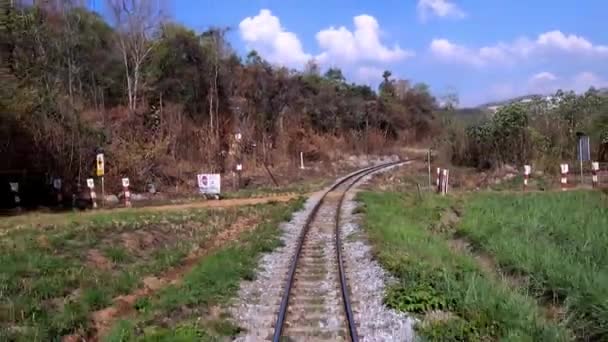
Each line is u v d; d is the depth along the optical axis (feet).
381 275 44.50
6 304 34.09
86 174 104.73
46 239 52.80
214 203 97.60
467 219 71.31
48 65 122.52
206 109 158.71
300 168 168.66
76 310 34.37
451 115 244.01
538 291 40.65
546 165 140.46
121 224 66.23
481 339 29.50
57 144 99.66
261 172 147.84
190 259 53.72
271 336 31.35
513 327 30.50
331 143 220.64
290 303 37.78
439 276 40.65
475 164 162.50
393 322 33.53
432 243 56.44
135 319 33.53
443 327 31.12
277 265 50.06
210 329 31.96
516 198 89.66
